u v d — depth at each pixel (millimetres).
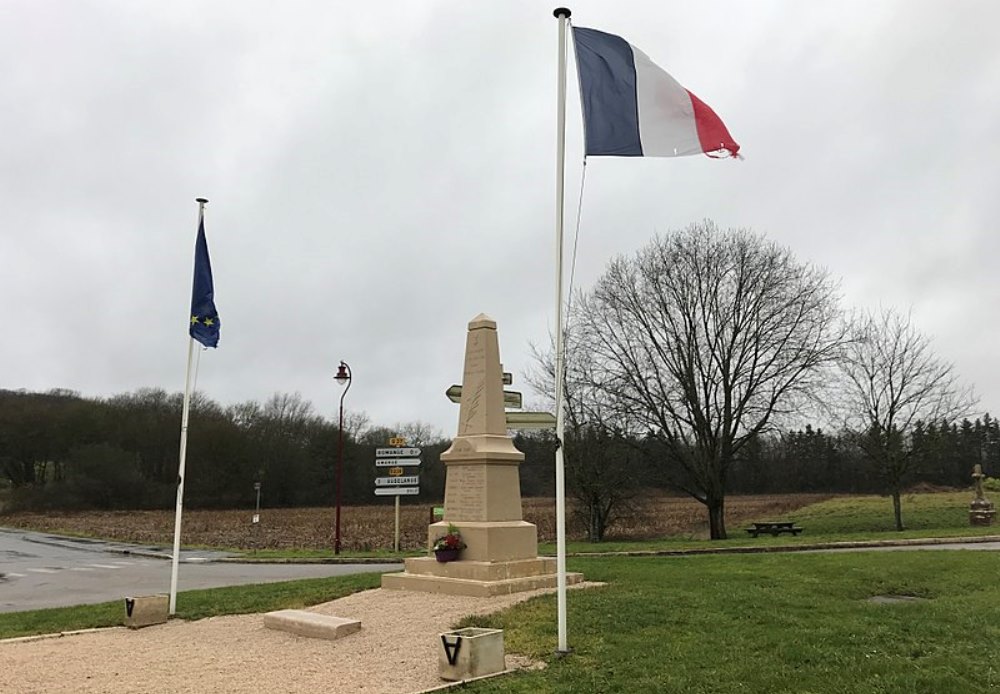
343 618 9859
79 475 69938
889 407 34750
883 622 8844
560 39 8438
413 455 28688
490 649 7145
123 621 10953
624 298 34219
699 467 32531
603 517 34344
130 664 8031
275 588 14000
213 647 8938
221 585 17875
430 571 12656
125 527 47656
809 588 11617
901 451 34656
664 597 10672
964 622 8812
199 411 80875
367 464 76625
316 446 77188
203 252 12859
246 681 7207
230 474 74000
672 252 33812
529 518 40312
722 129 8812
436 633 9109
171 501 71750
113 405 80188
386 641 8852
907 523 37062
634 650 7719
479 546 12430
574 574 12789
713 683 6477
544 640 8328
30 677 7449
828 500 51281
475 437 13164
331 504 75438
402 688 6828
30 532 44938
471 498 12945
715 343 32781
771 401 32000
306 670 7621
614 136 8617
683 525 40250
